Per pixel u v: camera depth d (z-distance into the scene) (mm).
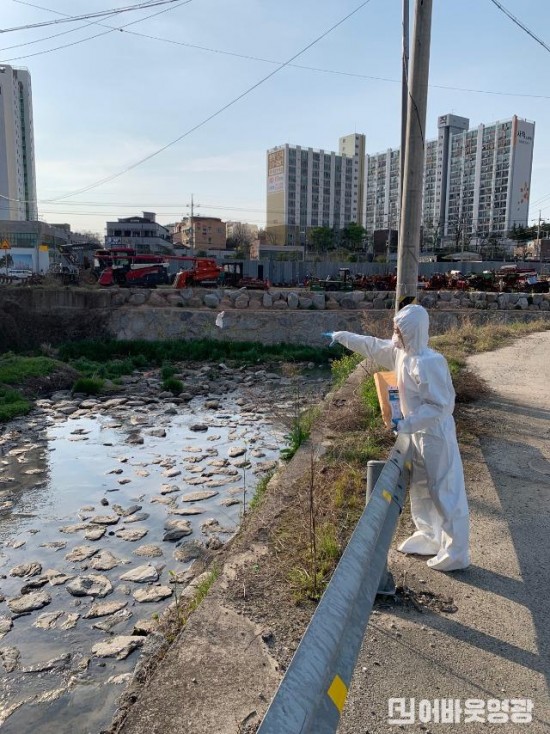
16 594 6305
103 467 10891
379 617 3609
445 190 137375
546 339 17328
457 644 3348
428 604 3748
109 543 7562
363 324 12461
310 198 129625
